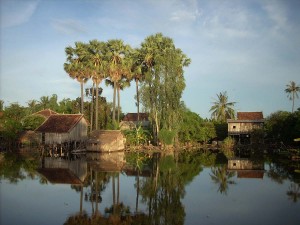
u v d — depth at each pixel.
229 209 21.02
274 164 43.28
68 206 22.11
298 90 102.44
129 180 31.86
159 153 61.38
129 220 18.94
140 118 95.69
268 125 75.31
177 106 65.31
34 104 120.50
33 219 19.14
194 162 46.81
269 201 22.98
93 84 70.94
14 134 67.25
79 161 47.25
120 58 66.75
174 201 23.41
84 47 67.81
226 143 75.81
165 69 65.25
